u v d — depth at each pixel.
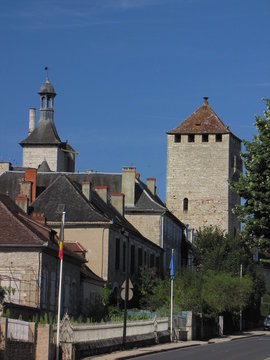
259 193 29.53
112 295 60.53
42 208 62.03
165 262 83.06
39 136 117.81
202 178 105.00
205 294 64.38
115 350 41.94
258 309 90.06
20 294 45.78
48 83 119.81
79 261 54.09
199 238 88.88
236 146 108.31
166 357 38.34
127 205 81.56
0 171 104.44
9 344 30.78
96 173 85.81
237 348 46.81
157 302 63.56
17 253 46.19
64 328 36.03
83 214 61.12
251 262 84.81
